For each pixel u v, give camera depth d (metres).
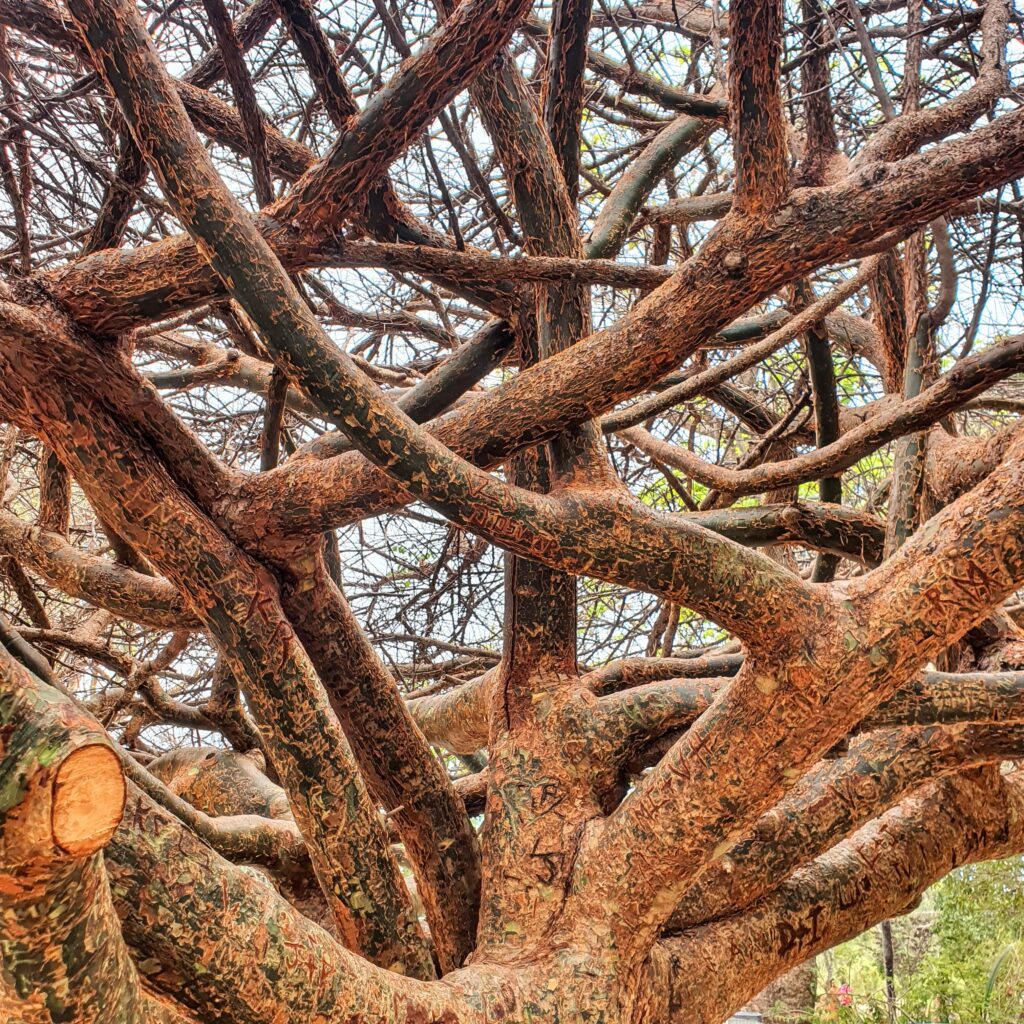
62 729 1.07
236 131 2.93
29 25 2.45
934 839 3.05
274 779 4.29
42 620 3.94
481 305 2.90
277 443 3.04
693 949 2.58
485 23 2.14
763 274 2.18
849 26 3.31
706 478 3.70
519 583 2.63
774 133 2.10
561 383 2.22
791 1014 8.52
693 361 4.82
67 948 1.17
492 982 2.06
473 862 2.69
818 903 2.81
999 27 2.69
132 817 1.49
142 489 2.26
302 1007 1.58
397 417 1.96
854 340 4.78
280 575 2.47
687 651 4.86
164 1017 1.54
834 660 2.06
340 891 2.32
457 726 4.16
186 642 3.54
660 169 3.60
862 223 2.15
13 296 2.18
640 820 2.22
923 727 2.71
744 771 2.13
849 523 3.51
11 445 3.85
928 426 2.83
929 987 8.12
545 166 2.58
